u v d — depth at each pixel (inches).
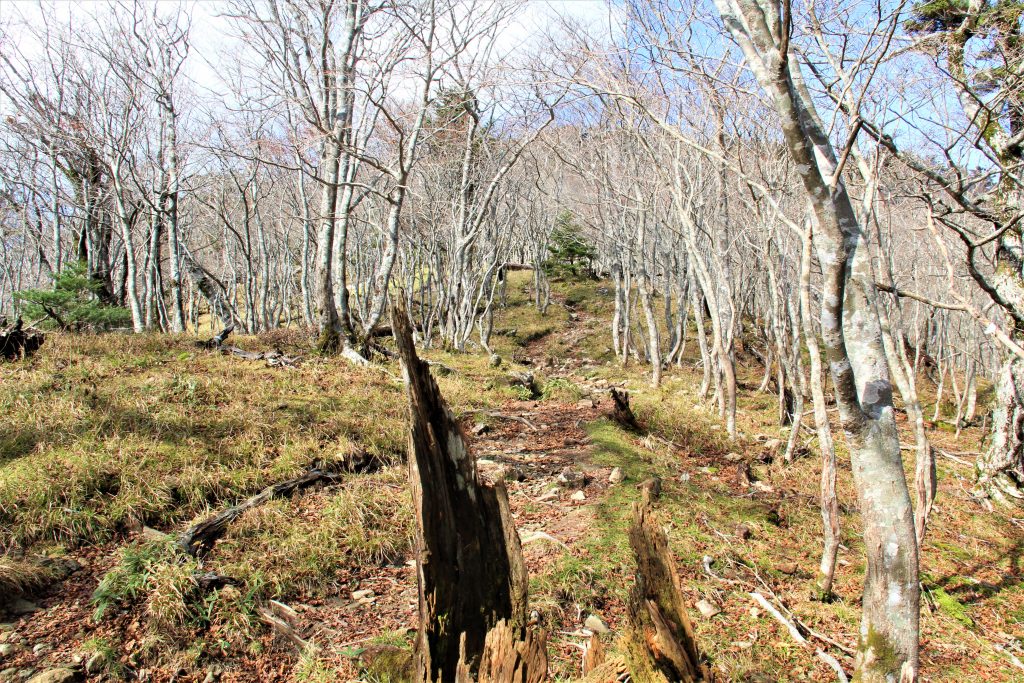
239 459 262.5
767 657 172.7
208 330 1099.9
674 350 805.2
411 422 108.7
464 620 112.7
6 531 195.5
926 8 238.1
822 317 136.8
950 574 244.7
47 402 279.0
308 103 479.8
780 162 371.9
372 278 968.9
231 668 160.4
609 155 612.7
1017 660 188.1
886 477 138.0
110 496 221.9
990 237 181.3
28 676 148.5
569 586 193.3
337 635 174.7
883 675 138.3
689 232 398.9
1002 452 333.1
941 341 665.6
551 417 405.1
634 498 263.0
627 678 121.6
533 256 1205.1
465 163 707.4
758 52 132.7
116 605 174.1
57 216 707.4
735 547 234.5
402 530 228.8
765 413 495.2
